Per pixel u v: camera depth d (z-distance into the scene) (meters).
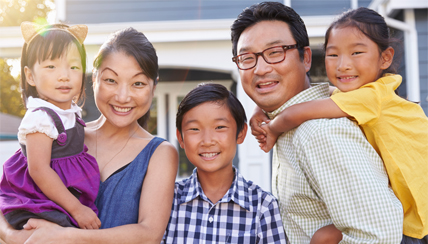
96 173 1.54
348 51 1.54
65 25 1.61
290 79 1.62
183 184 1.82
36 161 1.40
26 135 1.43
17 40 5.75
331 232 1.45
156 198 1.50
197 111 1.67
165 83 6.83
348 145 1.38
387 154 1.44
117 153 1.63
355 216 1.32
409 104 1.55
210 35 5.52
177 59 5.62
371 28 1.52
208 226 1.68
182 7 6.00
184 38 5.54
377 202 1.30
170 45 5.63
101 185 1.55
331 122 1.42
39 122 1.42
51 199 1.41
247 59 1.65
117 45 1.53
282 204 1.66
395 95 1.54
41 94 1.52
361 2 6.03
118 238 1.36
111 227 1.48
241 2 6.00
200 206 1.72
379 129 1.46
